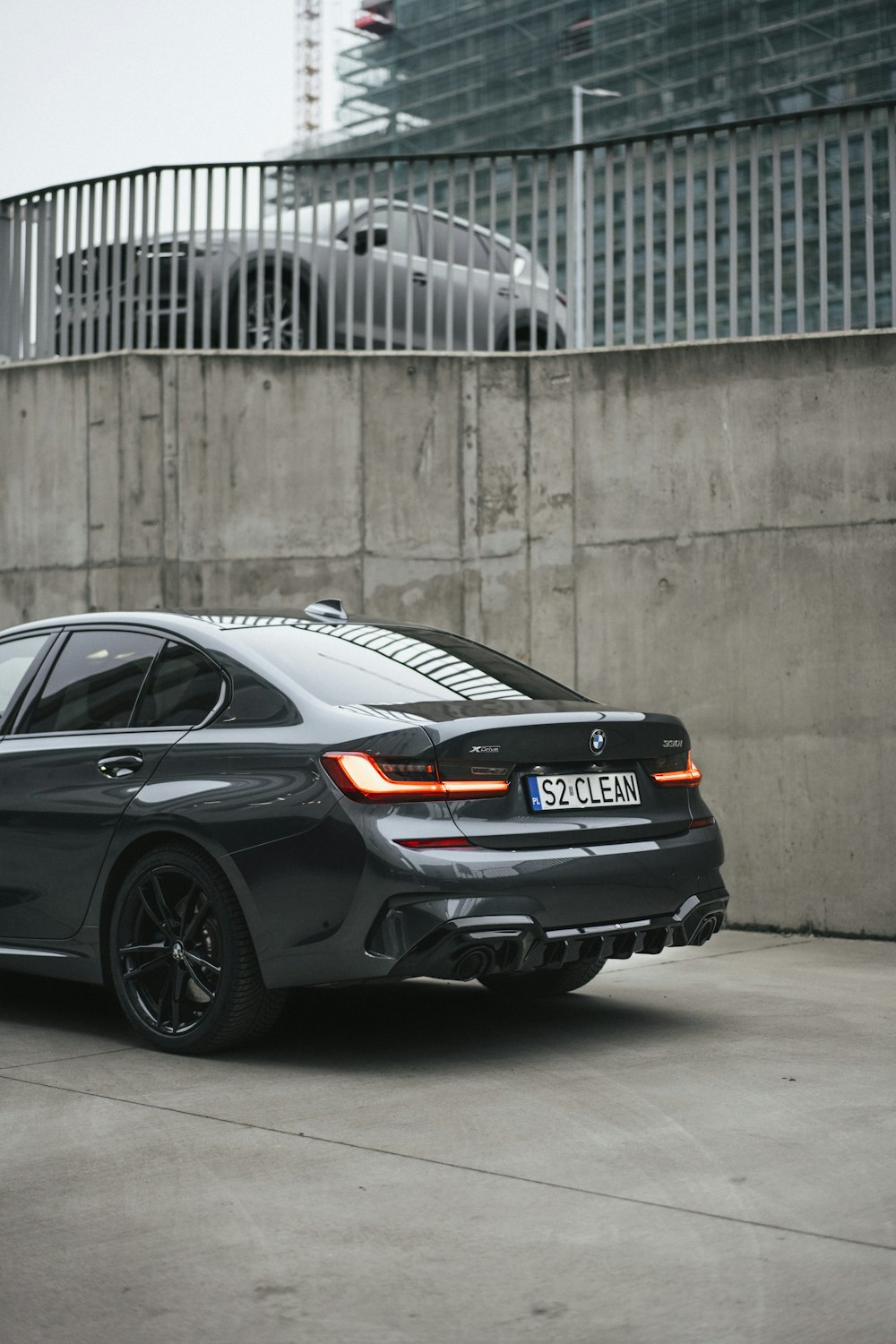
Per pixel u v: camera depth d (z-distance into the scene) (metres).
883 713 7.38
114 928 4.61
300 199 9.30
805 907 7.50
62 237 9.77
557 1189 3.10
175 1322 2.42
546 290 10.11
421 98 146.38
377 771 4.12
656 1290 2.54
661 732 4.70
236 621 4.96
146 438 9.01
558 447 8.27
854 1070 4.24
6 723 5.15
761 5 123.00
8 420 9.55
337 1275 2.62
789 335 7.72
